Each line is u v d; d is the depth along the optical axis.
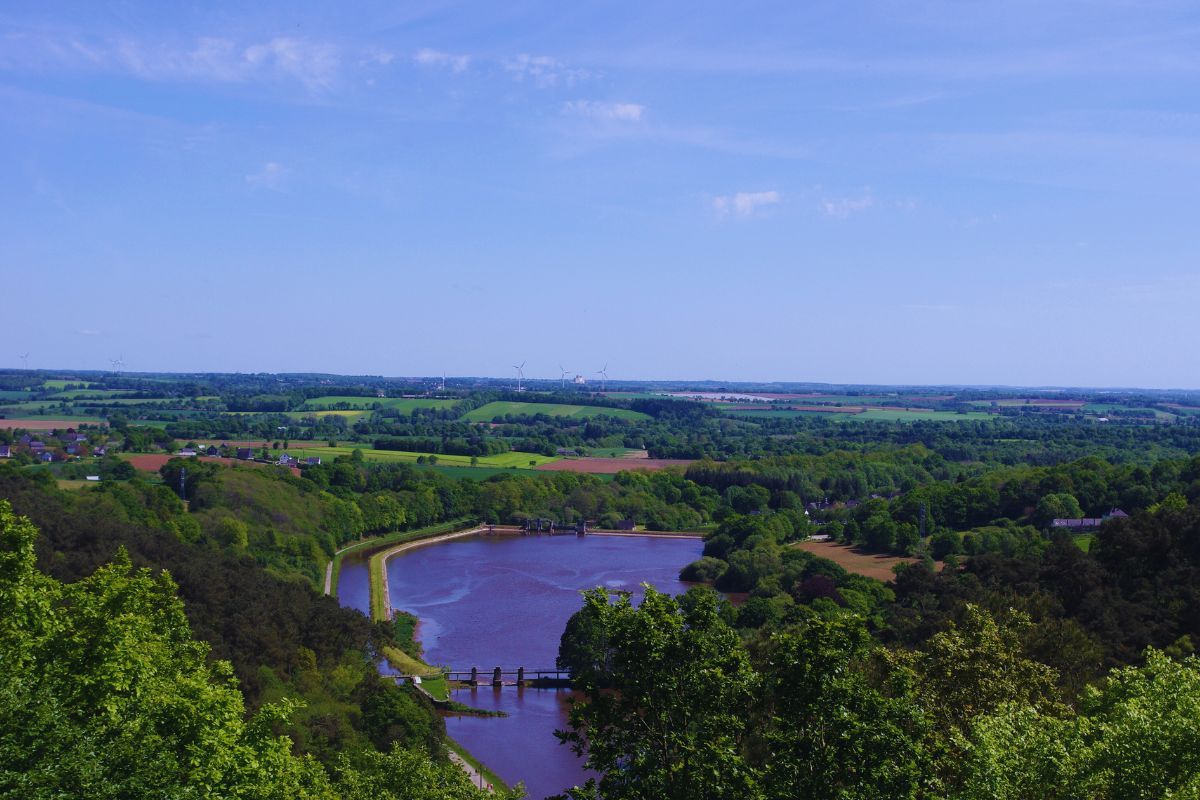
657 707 31.50
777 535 184.12
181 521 146.38
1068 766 31.52
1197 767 30.44
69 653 40.62
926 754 31.72
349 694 86.69
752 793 29.80
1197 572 82.88
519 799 54.34
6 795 29.52
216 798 36.19
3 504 42.38
